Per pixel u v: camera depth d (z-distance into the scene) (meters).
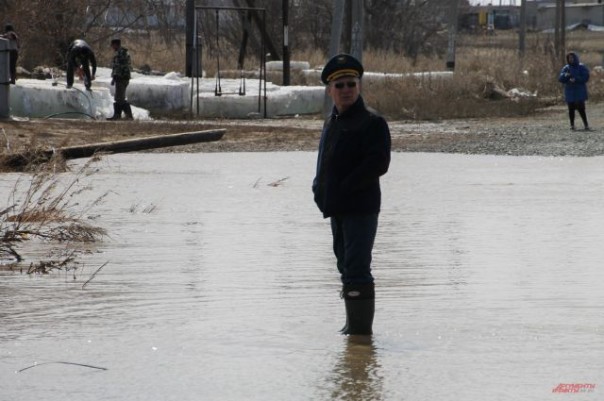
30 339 11.65
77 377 10.22
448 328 12.05
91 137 38.50
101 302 13.51
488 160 34.94
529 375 10.14
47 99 47.88
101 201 24.16
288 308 13.15
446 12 122.69
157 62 74.25
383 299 13.64
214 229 20.06
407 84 61.41
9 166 29.72
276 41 96.06
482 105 58.34
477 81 66.19
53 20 61.56
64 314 12.85
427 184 27.92
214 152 37.72
